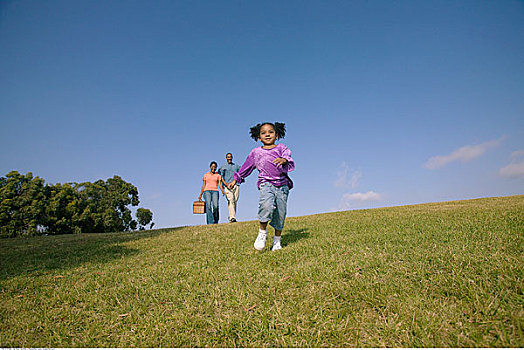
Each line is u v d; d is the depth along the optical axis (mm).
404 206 12016
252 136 4945
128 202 27375
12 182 20625
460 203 11289
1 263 5133
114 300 2990
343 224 6707
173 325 2404
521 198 11195
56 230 22016
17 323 2656
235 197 12047
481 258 2938
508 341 1782
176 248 5492
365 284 2639
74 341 2352
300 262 3619
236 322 2336
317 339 2051
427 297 2355
